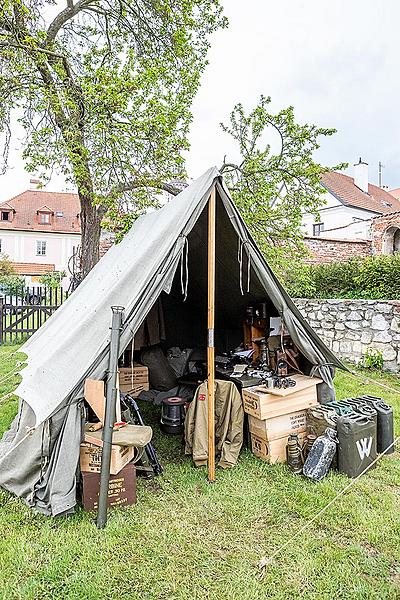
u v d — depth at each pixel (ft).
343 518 9.87
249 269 13.16
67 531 9.27
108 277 14.87
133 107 21.56
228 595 7.47
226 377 14.57
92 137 21.56
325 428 12.53
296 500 10.68
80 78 22.40
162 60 26.53
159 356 20.79
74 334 11.51
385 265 28.17
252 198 26.00
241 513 10.06
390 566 8.29
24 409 12.00
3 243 103.45
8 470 11.12
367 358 24.77
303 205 26.04
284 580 7.85
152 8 26.08
